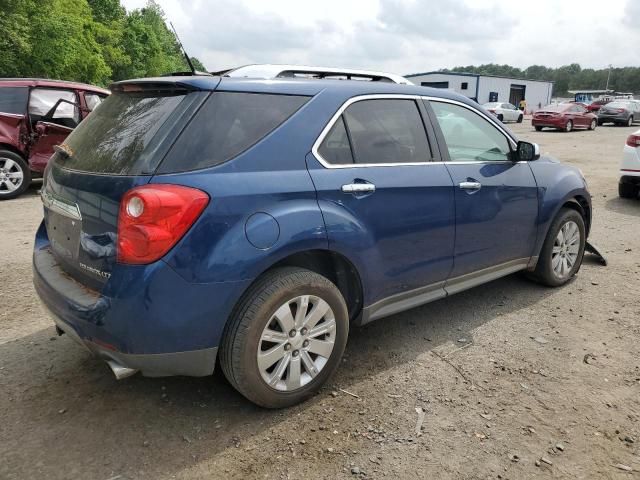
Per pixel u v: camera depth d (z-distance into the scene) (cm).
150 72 4947
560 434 274
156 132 255
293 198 276
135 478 241
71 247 279
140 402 298
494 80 4925
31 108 844
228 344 266
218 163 258
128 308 239
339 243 292
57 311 269
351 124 313
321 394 308
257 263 260
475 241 381
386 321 409
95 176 262
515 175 411
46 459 251
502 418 287
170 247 240
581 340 379
